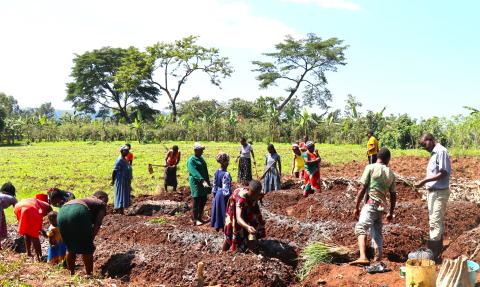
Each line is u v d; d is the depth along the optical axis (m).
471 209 11.32
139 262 8.41
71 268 8.28
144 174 21.06
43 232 9.22
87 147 40.09
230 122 48.72
